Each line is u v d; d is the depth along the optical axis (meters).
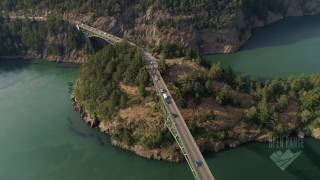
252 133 183.38
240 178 162.75
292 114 191.62
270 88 199.12
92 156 180.12
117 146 184.50
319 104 191.50
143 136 180.62
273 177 163.12
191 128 178.88
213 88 196.62
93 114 199.88
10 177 169.38
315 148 178.88
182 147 158.38
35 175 169.75
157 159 175.25
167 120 173.75
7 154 183.50
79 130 198.50
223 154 176.62
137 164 174.62
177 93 190.12
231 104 193.62
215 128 182.38
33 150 185.50
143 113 187.88
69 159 178.75
